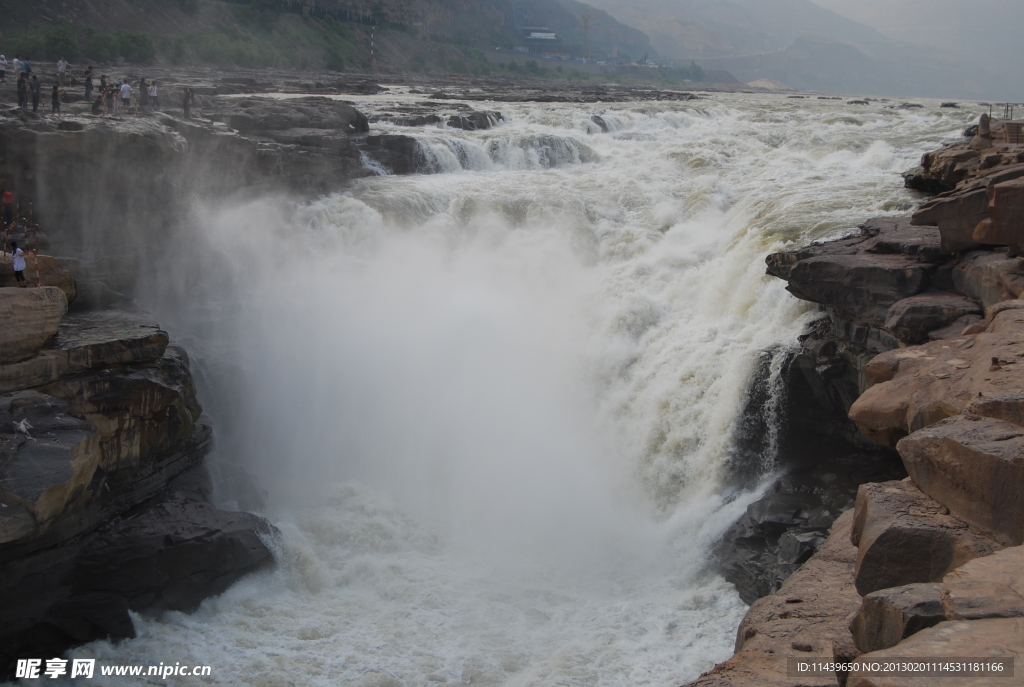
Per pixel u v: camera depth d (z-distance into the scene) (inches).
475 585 805.2
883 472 811.4
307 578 799.1
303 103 1636.3
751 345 942.4
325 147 1403.8
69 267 859.4
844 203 1218.6
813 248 912.9
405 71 6835.6
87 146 942.4
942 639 255.9
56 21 4372.5
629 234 1346.0
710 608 752.3
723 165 1625.2
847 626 391.2
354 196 1355.8
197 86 2352.4
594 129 1987.0
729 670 365.7
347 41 6638.8
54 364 685.9
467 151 1649.9
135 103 1310.3
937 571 351.9
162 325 985.5
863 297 805.2
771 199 1293.1
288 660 674.2
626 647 696.4
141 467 762.8
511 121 2034.9
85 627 680.4
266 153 1226.6
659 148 1768.0
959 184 941.2
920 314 716.0
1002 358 490.0
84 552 693.9
